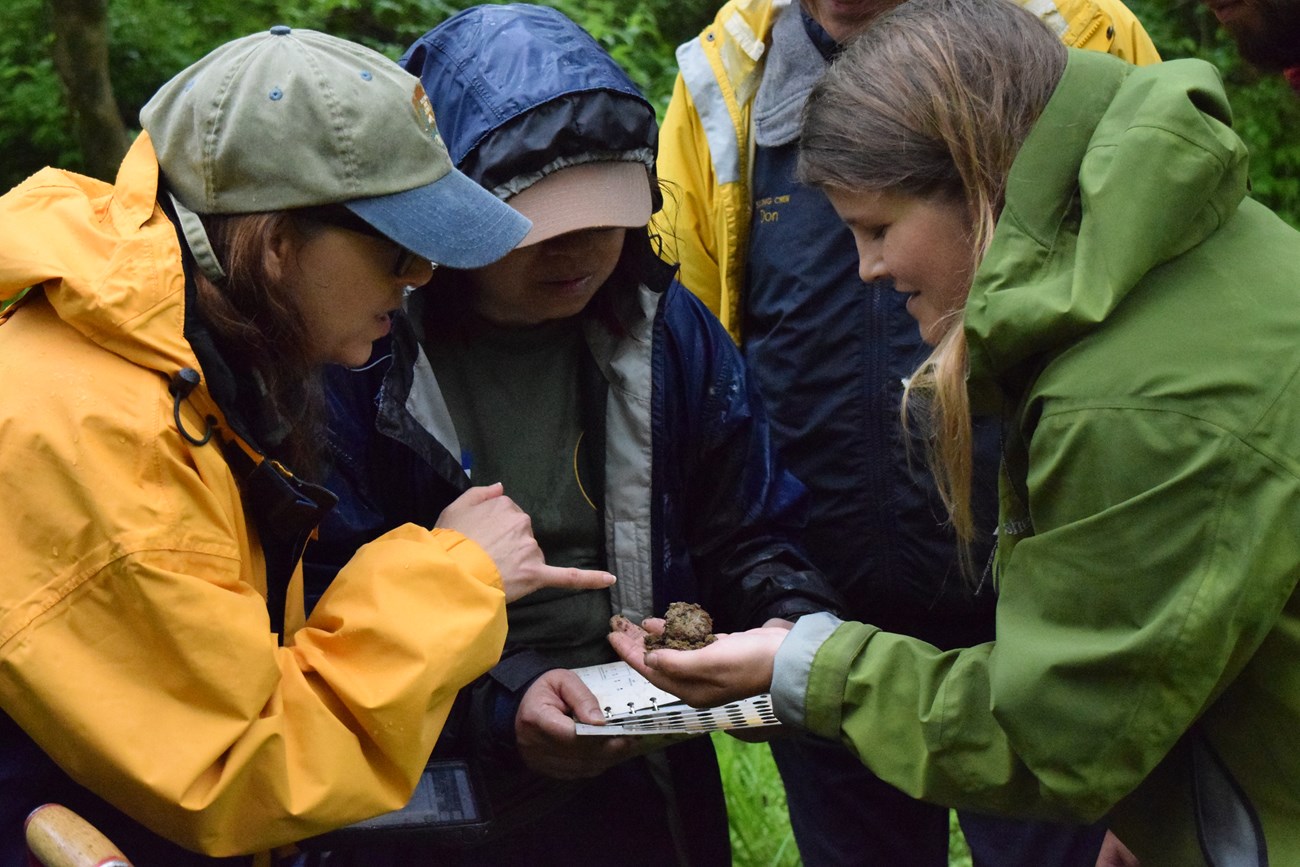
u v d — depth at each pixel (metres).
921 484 2.59
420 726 1.71
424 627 1.73
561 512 2.29
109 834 1.70
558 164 2.06
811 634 1.84
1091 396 1.50
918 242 1.66
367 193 1.67
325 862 2.26
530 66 2.08
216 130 1.65
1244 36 2.34
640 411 2.25
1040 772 1.58
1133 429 1.48
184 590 1.54
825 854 2.83
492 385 2.28
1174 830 1.66
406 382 2.09
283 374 1.70
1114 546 1.50
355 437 2.11
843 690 1.78
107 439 1.54
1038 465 1.55
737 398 2.34
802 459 2.70
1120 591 1.50
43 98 5.55
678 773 2.37
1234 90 7.00
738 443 2.34
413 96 1.74
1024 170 1.56
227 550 1.62
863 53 1.69
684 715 2.01
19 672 1.51
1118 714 1.52
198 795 1.56
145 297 1.56
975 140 1.59
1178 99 1.50
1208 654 1.47
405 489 2.17
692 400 2.32
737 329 2.87
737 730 2.14
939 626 2.71
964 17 1.65
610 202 2.08
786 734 2.10
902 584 2.65
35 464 1.53
